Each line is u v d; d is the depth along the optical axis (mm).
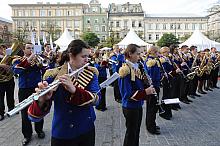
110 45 45594
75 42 2500
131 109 3951
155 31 76688
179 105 8398
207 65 11250
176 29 76250
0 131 5934
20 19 79188
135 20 76625
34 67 5148
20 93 5160
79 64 2514
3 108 6996
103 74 8609
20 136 5586
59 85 2404
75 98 2363
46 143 5113
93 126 2703
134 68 3924
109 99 10242
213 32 65125
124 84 3842
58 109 2504
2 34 47469
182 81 8977
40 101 2271
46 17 78875
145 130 5988
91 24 77688
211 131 5922
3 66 6672
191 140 5316
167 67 7391
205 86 12570
